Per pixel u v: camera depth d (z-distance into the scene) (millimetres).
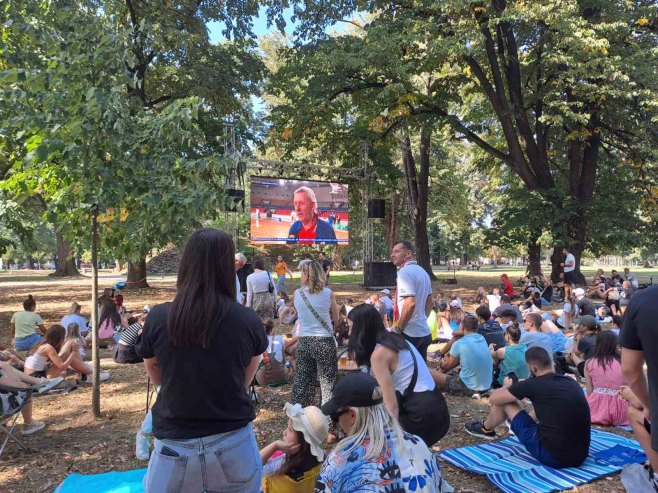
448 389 6816
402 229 38844
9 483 4238
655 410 2404
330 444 4734
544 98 20812
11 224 10664
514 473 4145
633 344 2533
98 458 4746
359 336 3676
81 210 5457
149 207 5094
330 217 21594
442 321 10930
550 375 4469
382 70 18984
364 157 22953
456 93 23641
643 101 18906
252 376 2322
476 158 29438
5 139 6051
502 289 17875
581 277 22016
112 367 8742
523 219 21094
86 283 31047
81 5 5508
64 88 5184
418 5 19203
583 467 4289
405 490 2182
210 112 21047
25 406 5406
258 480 2268
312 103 19828
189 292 2111
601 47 17797
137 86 5641
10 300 20188
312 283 5125
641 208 23203
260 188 20469
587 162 22516
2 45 5891
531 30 21547
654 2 20969
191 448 2088
